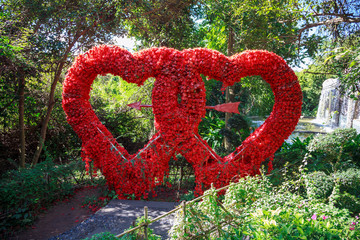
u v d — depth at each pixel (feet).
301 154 20.29
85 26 21.17
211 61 16.38
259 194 11.04
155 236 9.41
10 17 18.43
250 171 17.33
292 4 23.67
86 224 13.88
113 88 48.55
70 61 22.00
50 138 27.45
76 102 17.04
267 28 25.52
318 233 7.39
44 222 14.57
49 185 16.71
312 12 23.12
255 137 17.61
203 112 16.93
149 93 31.81
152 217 14.37
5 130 24.40
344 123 40.06
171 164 19.34
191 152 17.17
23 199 14.57
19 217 13.73
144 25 26.96
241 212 10.00
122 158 17.66
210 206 9.40
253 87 30.89
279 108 17.15
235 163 17.49
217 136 30.35
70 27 20.86
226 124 28.71
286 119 16.90
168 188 19.63
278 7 24.21
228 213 9.60
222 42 31.37
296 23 27.37
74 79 16.89
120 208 15.75
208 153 17.56
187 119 16.65
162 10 26.43
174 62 16.28
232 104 17.03
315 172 14.93
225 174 17.30
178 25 29.91
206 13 28.09
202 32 34.42
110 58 16.38
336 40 24.58
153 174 17.30
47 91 26.91
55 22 20.20
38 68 19.11
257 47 26.37
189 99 16.52
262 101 30.94
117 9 21.94
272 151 17.60
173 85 16.47
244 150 17.62
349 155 19.74
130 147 32.45
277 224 7.78
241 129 25.81
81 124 17.29
